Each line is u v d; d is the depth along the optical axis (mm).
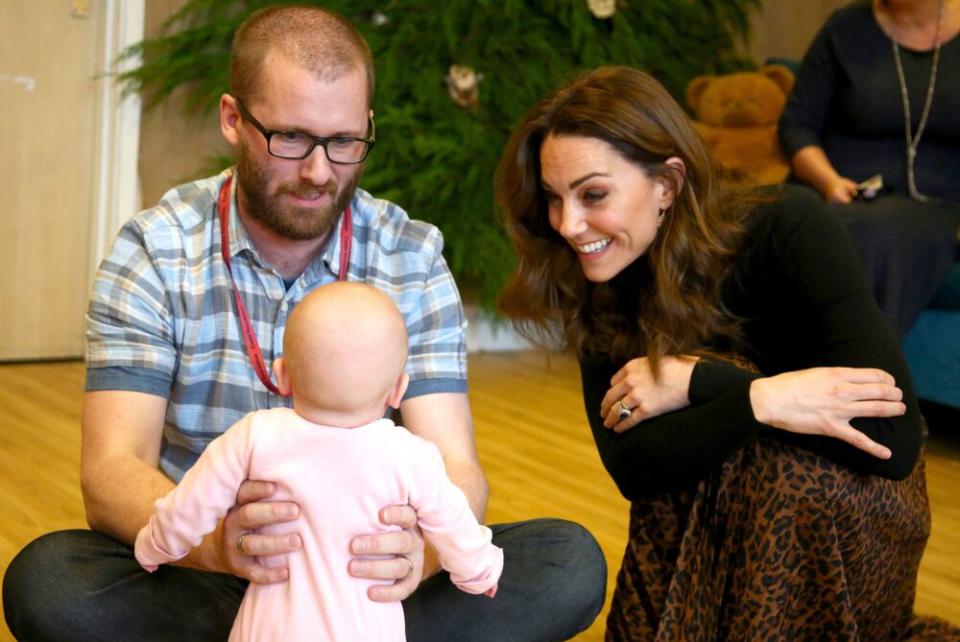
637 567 1916
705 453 1721
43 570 1468
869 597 1854
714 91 4023
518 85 4266
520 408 3758
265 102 1496
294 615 1304
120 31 3859
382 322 1323
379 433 1327
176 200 1656
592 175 1703
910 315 3250
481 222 4168
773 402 1688
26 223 3859
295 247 1619
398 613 1351
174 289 1605
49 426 3219
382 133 4059
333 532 1311
